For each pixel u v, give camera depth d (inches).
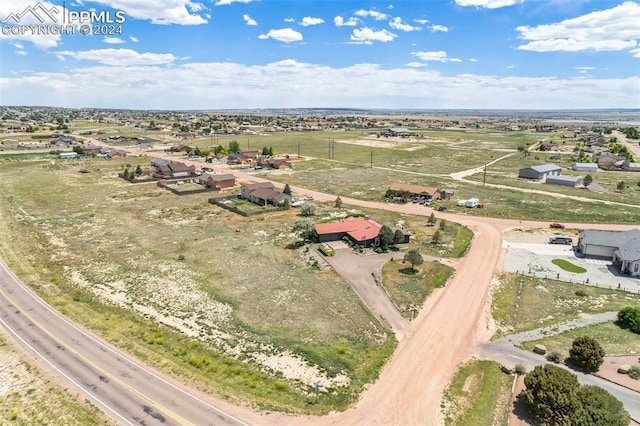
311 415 1214.9
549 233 3006.9
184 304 1919.3
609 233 2603.3
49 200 3941.9
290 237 2881.4
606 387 1336.1
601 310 1898.4
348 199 4025.6
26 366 1418.6
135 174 5137.8
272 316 1809.8
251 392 1311.5
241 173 5403.5
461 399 1293.1
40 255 2539.4
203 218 3371.1
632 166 5733.3
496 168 5871.1
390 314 1831.9
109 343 1578.5
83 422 1163.3
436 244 2748.5
